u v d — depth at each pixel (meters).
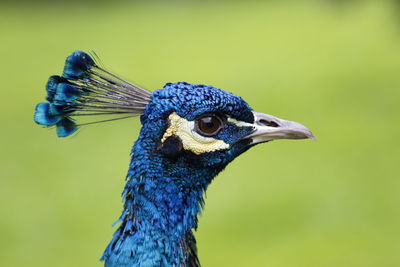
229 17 41.44
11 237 12.57
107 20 41.72
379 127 17.80
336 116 18.97
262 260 11.35
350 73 23.84
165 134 5.48
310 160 15.97
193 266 5.74
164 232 5.43
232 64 27.67
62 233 12.65
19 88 25.06
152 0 48.19
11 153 17.41
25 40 36.06
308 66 25.95
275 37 33.47
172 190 5.49
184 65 28.08
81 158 16.75
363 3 35.00
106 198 14.16
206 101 5.53
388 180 14.47
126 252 5.37
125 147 17.39
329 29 33.56
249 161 16.14
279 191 14.27
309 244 11.95
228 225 12.89
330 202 13.66
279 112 19.67
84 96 5.64
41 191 14.66
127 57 30.41
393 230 12.22
